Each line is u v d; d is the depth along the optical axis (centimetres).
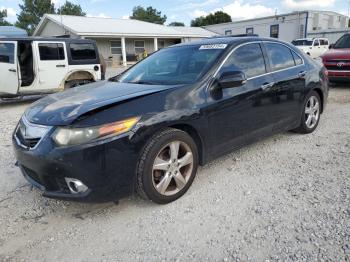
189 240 267
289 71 455
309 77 491
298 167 397
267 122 422
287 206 308
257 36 440
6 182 388
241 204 317
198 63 376
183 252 253
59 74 959
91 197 279
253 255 245
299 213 295
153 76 396
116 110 287
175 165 322
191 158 336
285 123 461
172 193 324
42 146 279
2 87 906
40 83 923
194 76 357
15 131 336
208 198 331
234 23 3803
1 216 314
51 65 938
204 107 337
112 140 276
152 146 299
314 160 416
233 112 368
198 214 303
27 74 914
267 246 254
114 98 309
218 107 350
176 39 3269
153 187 306
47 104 331
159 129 304
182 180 330
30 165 291
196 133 341
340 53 938
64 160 269
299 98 475
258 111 402
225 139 368
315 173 377
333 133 526
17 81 871
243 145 398
